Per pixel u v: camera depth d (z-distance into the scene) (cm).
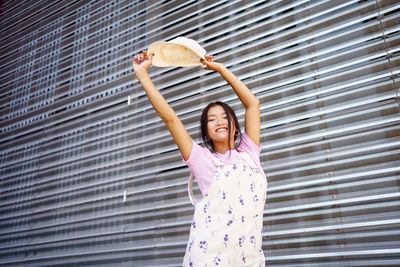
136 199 226
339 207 157
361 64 170
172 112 131
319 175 166
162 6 260
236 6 222
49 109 299
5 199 294
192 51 141
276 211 169
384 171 149
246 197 121
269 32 202
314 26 188
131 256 214
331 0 186
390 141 151
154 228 211
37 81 318
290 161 173
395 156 151
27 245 264
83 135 266
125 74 260
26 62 336
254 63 202
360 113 162
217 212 118
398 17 164
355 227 150
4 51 365
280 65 193
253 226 119
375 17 173
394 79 158
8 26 374
